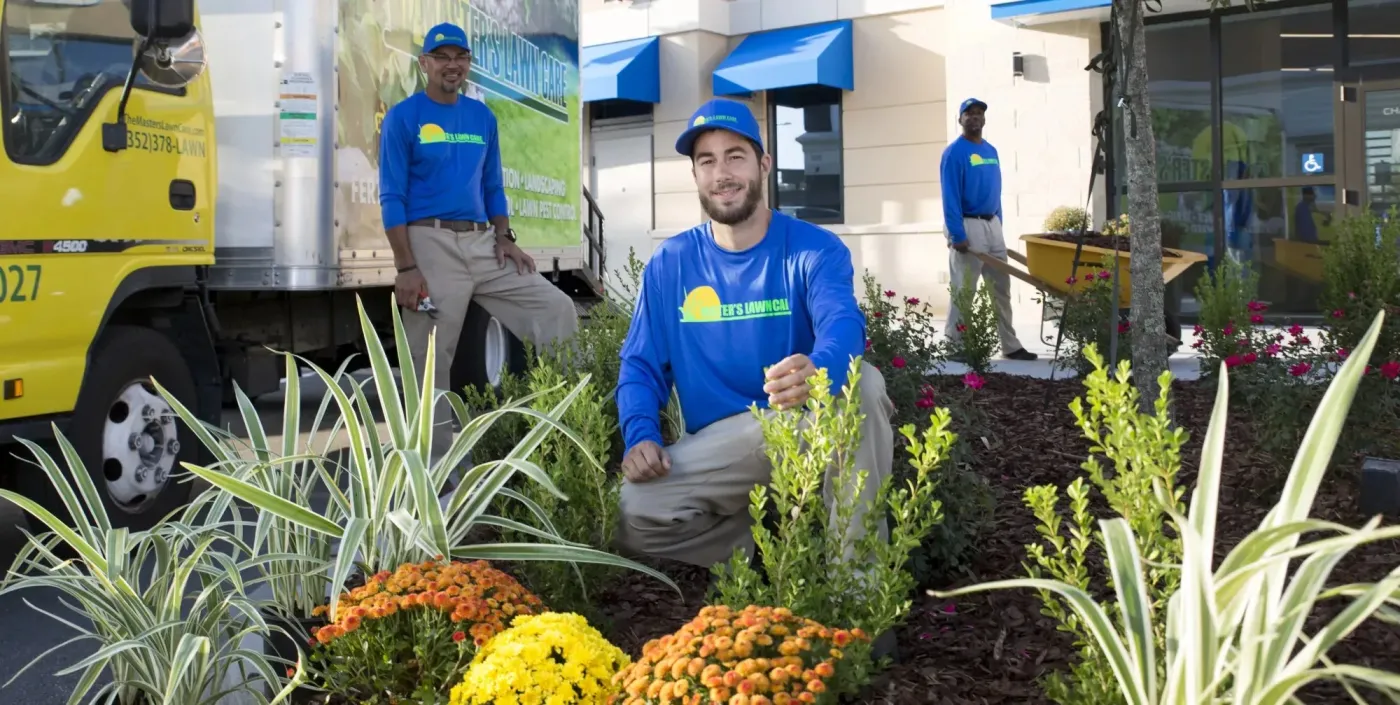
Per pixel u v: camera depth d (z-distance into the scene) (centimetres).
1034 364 1002
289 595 335
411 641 288
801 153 1762
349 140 677
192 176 585
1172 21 1380
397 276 621
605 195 1888
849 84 1695
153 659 298
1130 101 533
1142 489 236
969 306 889
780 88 1727
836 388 326
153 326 586
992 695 292
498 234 664
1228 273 825
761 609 244
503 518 342
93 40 520
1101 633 203
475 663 258
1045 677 303
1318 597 187
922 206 1670
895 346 630
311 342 776
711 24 1772
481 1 825
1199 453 552
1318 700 279
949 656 322
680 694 224
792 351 367
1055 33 1413
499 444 479
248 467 340
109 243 527
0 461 506
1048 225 1151
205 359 606
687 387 375
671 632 349
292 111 647
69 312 504
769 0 1762
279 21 645
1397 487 437
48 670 402
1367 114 1303
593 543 371
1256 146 1359
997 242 1050
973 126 1030
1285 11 1330
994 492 473
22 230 481
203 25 653
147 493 561
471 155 635
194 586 468
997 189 1051
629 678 240
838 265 359
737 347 367
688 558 377
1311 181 1331
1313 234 1336
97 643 429
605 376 536
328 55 655
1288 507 203
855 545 285
